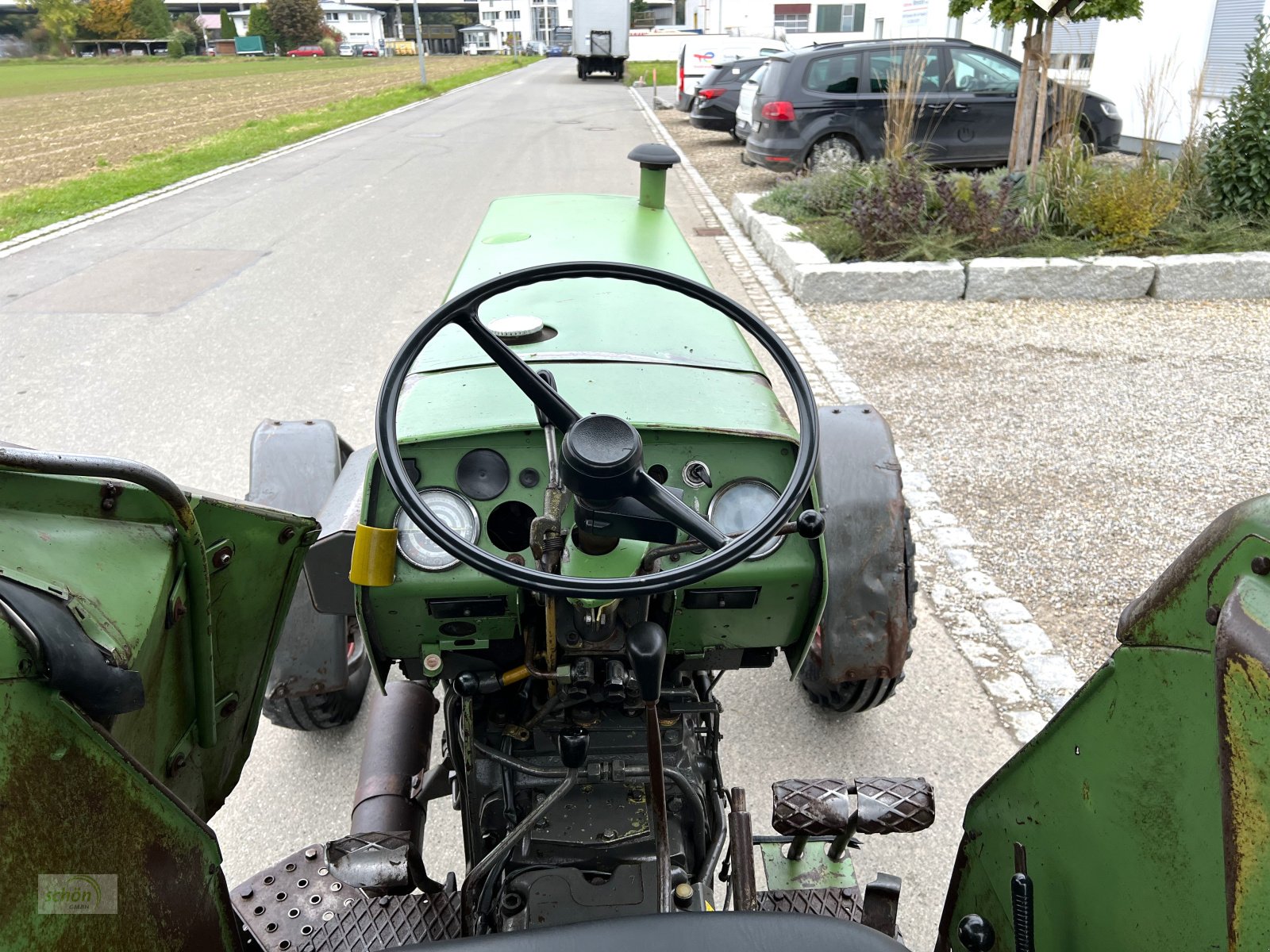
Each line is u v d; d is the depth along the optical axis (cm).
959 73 1159
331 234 1023
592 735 197
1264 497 111
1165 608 122
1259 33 907
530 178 1337
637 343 230
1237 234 830
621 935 124
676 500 143
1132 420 548
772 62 1226
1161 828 121
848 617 250
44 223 1093
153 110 2883
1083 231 839
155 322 732
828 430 258
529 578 142
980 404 573
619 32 3822
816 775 303
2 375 624
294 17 9788
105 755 107
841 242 850
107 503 125
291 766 313
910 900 261
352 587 206
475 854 199
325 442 281
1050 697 332
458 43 11956
